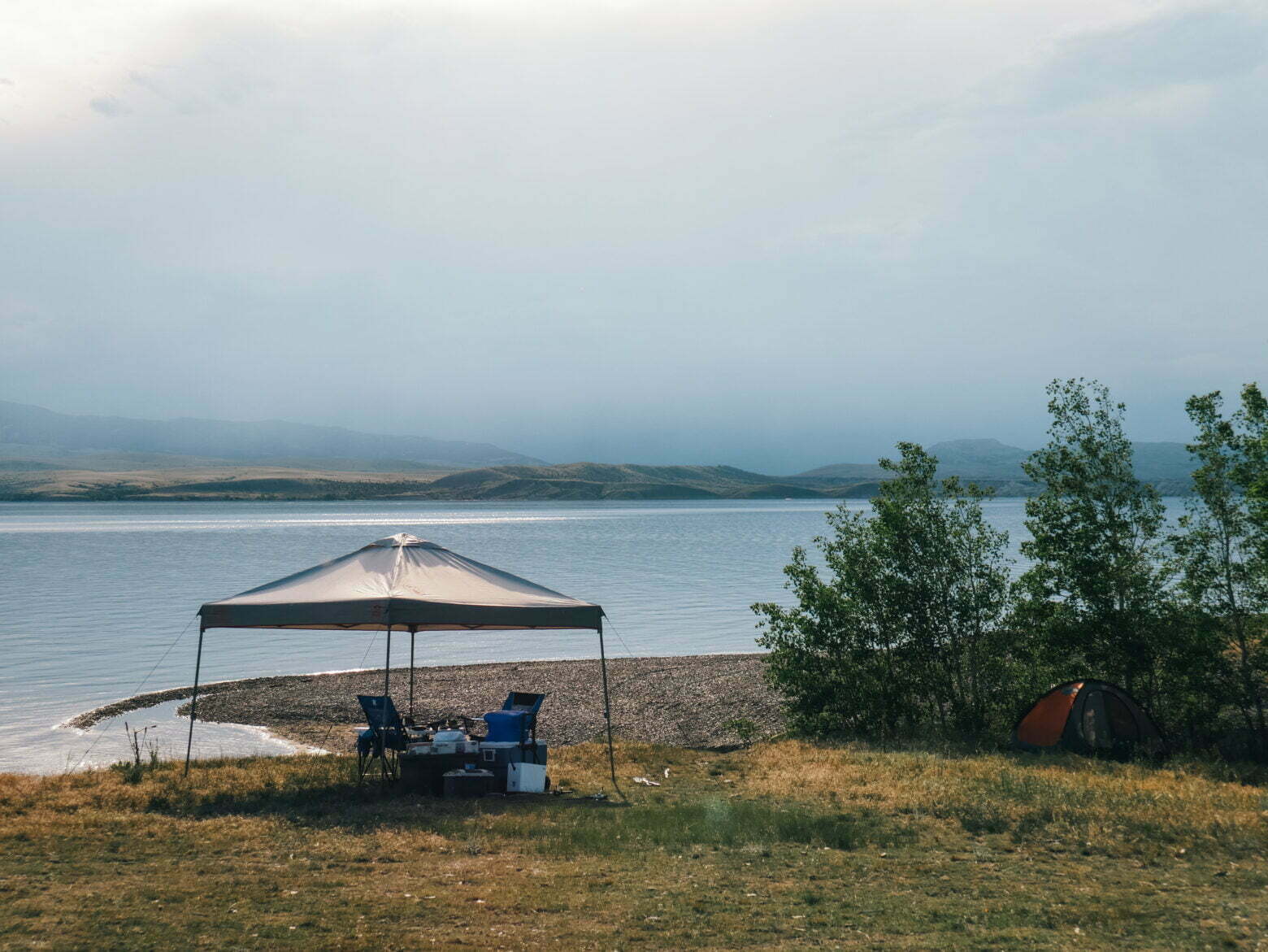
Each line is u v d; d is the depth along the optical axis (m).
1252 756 21.20
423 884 9.68
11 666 35.47
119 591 63.66
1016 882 9.98
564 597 16.92
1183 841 11.55
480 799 14.41
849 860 10.93
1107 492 23.00
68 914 8.27
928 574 24.20
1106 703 21.00
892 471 25.09
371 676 35.19
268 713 28.48
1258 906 8.99
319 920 8.36
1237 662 21.80
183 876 9.70
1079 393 23.22
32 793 13.62
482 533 151.50
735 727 24.58
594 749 20.25
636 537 141.12
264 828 11.97
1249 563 21.17
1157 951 7.77
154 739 24.45
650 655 41.28
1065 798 14.20
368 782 15.25
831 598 24.78
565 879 9.96
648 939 8.09
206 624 15.27
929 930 8.38
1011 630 23.97
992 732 22.69
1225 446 21.58
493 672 36.12
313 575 16.56
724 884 9.89
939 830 12.58
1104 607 22.64
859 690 24.33
